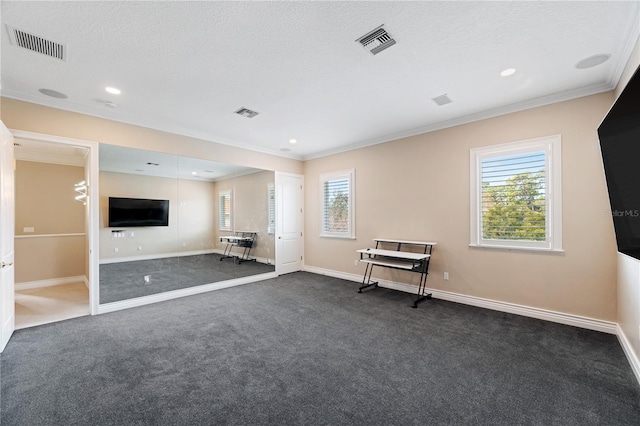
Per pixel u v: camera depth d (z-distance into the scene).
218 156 4.81
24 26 1.96
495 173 3.62
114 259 3.87
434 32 2.08
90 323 3.23
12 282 2.93
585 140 3.01
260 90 3.03
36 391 1.96
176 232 4.51
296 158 6.16
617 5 1.80
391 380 2.11
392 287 4.73
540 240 3.29
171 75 2.70
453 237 3.98
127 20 1.92
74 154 5.07
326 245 5.82
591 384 2.04
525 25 2.00
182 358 2.43
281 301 4.07
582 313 3.04
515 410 1.78
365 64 2.52
